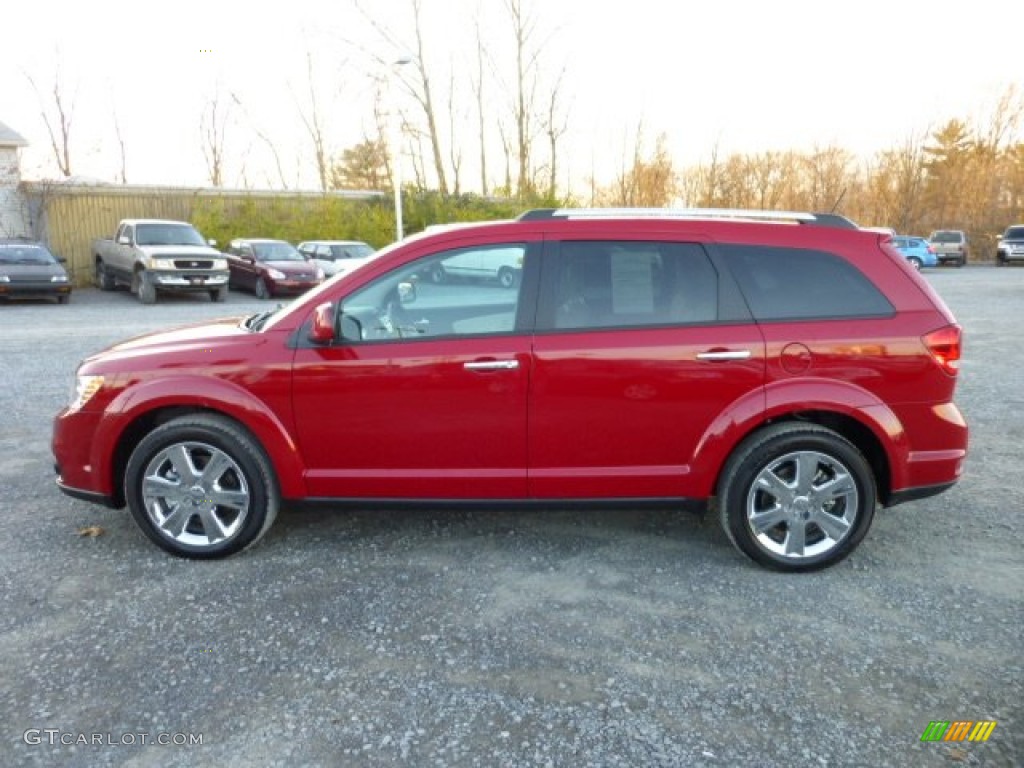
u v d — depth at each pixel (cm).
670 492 362
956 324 356
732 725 251
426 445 361
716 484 365
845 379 348
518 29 3116
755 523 358
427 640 303
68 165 3541
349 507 372
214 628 311
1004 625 313
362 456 365
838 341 347
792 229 360
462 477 363
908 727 250
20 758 235
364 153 3916
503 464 362
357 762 234
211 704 262
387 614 323
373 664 286
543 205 2984
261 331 370
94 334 1201
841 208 4288
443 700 264
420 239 367
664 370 347
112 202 2262
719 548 391
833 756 236
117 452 378
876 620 318
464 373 351
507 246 361
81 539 401
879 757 236
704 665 285
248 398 360
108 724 252
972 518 430
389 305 363
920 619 319
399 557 379
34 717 255
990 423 632
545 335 353
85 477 379
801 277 356
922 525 421
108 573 361
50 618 319
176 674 279
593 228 361
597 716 255
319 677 277
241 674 279
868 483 353
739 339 347
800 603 333
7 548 390
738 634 307
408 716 256
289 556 380
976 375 839
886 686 272
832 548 357
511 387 351
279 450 363
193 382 362
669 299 355
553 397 351
